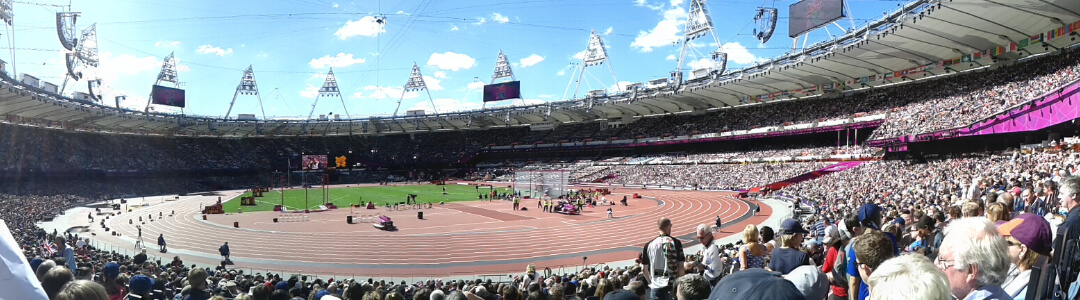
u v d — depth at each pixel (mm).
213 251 38312
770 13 61031
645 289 8344
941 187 36906
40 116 86188
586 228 47688
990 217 7379
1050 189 11742
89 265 16688
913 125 59781
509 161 134750
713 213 56344
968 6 46406
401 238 42906
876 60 67938
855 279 6215
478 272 31641
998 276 3787
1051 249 4746
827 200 50375
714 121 103000
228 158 119750
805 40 68312
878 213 8266
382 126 135375
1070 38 51156
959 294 3994
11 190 74688
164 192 97688
